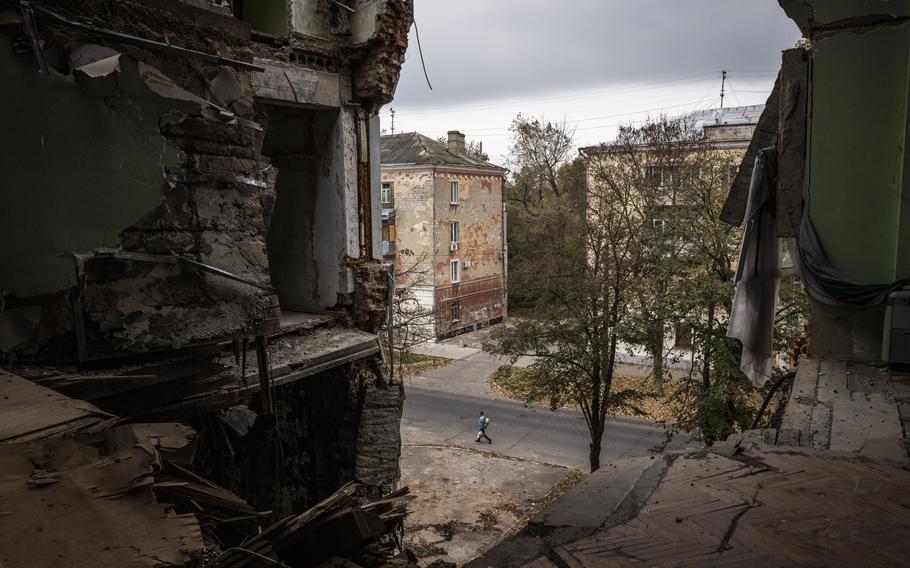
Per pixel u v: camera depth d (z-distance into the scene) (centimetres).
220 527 518
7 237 444
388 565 550
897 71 701
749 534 297
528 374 1783
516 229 3875
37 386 334
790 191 755
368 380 962
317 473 1016
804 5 729
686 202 1752
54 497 221
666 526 306
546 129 3581
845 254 742
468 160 3428
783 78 748
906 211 701
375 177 992
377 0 885
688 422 1608
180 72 517
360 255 985
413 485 1661
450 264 3231
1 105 431
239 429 754
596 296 1597
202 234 541
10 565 182
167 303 523
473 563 282
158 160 507
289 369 773
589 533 303
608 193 1931
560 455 1880
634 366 2622
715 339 1542
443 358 2914
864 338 735
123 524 214
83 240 478
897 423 515
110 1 472
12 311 459
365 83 941
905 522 307
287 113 991
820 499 332
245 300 574
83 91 464
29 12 430
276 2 897
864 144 722
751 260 788
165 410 566
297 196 1006
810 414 541
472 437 2027
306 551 534
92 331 492
